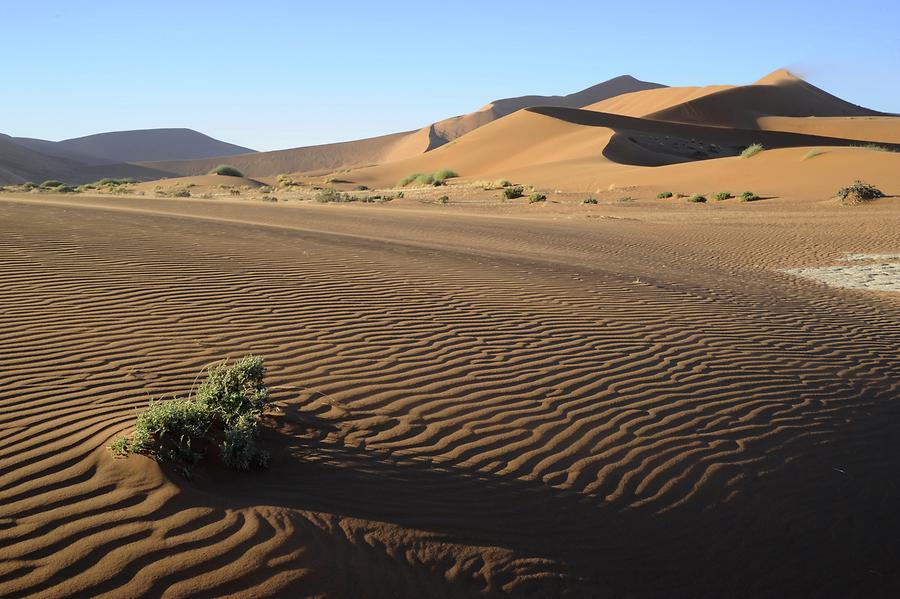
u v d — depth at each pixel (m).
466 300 9.96
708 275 15.85
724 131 107.31
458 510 4.63
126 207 22.44
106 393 5.68
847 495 5.53
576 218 31.44
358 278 10.77
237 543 3.89
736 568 4.60
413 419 5.83
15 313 7.69
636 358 7.92
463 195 52.47
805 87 170.00
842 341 9.70
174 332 7.41
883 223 25.80
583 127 95.94
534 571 4.21
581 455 5.56
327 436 5.34
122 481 4.29
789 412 6.81
